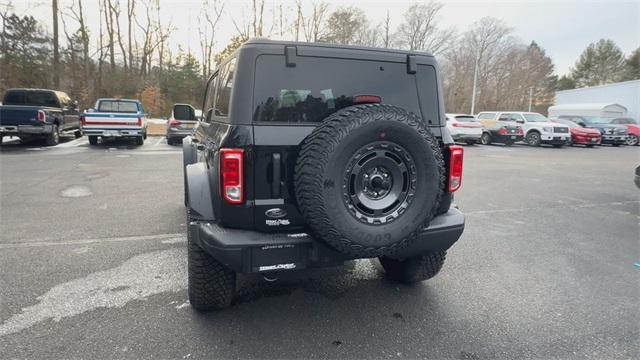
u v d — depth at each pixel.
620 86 33.34
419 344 2.53
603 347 2.53
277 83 2.46
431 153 2.41
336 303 3.07
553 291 3.34
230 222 2.42
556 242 4.68
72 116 15.57
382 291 3.29
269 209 2.42
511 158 14.21
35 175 8.24
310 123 2.50
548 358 2.41
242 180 2.36
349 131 2.20
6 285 3.20
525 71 57.41
